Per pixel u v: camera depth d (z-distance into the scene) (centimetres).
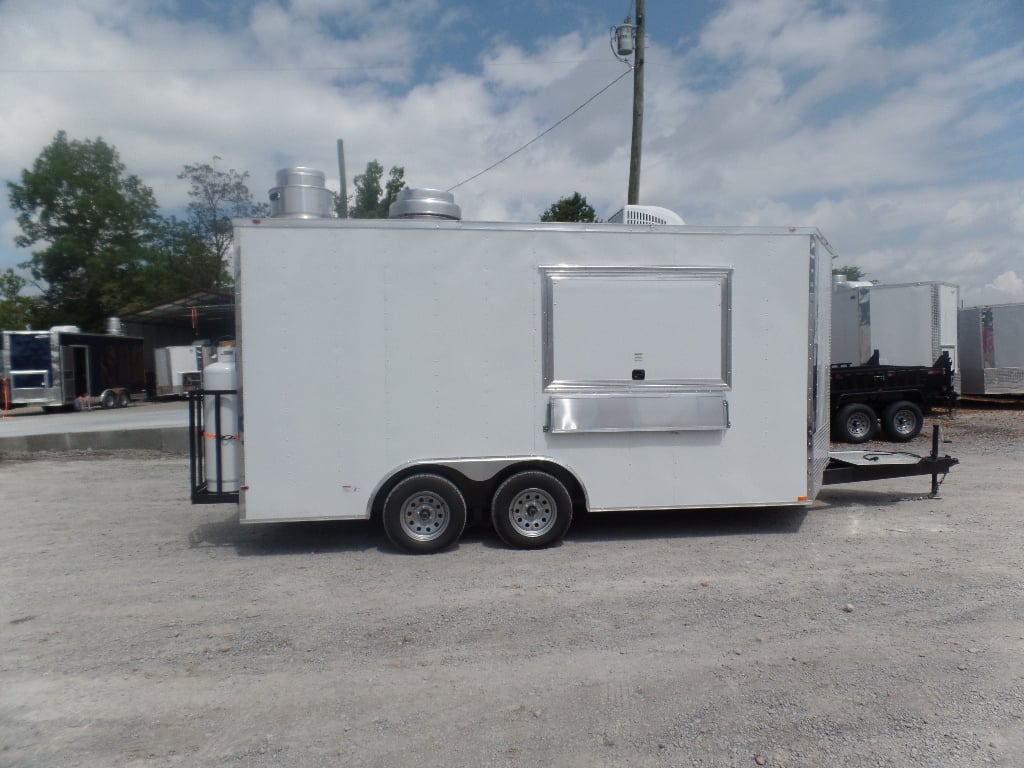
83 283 4634
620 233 675
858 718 363
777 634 467
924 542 676
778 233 695
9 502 959
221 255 5103
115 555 685
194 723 371
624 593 550
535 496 678
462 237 657
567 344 671
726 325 690
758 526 752
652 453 687
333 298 647
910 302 1734
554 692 397
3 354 2367
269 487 646
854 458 870
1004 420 1723
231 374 670
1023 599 520
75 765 335
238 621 508
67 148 4678
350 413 652
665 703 383
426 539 666
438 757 337
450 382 660
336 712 380
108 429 1446
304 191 714
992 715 363
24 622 513
